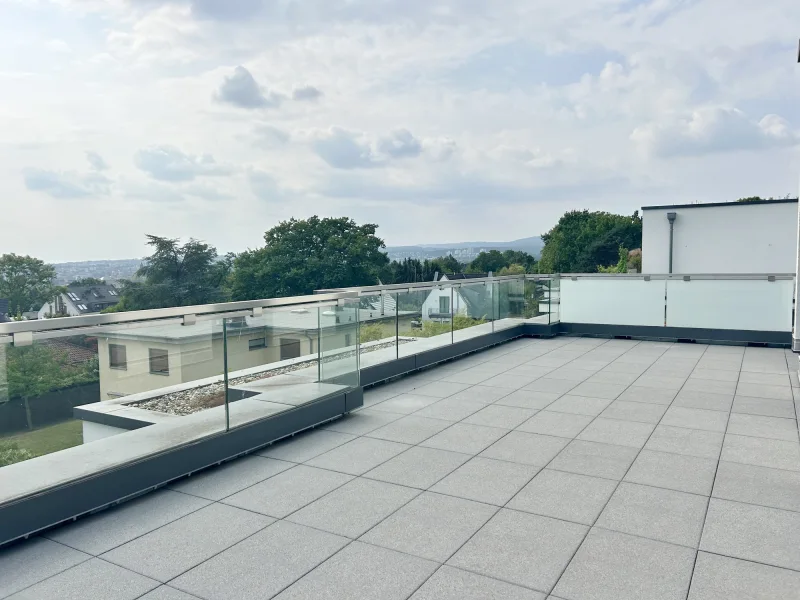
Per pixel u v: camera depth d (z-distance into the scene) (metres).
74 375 3.12
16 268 37.16
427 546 2.81
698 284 9.24
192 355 3.78
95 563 2.69
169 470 3.60
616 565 2.61
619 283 9.79
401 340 6.80
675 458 3.97
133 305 39.06
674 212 16.64
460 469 3.82
